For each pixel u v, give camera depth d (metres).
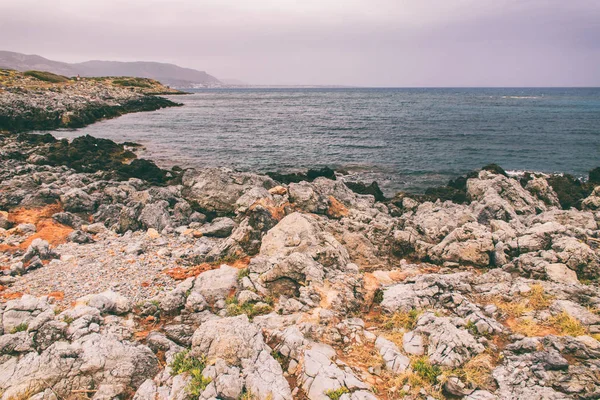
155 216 22.72
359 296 12.91
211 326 10.19
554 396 8.21
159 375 9.51
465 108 139.50
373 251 17.11
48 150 43.28
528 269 14.28
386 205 29.94
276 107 148.12
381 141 65.38
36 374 9.24
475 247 16.05
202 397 8.45
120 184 30.36
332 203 22.47
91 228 21.92
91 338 10.16
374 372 9.62
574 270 13.85
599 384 8.45
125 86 161.12
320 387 8.78
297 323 11.10
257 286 13.48
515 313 11.64
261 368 9.24
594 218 20.98
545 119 98.44
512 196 27.98
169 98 175.88
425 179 42.34
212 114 114.38
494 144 62.16
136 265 16.92
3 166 34.91
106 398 8.91
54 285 15.00
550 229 15.97
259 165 48.28
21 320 11.58
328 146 61.16
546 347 9.75
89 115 83.25
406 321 11.56
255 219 18.20
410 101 188.75
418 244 17.45
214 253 17.38
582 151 56.44
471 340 10.02
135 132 73.06
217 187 26.58
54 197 25.06
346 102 183.12
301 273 13.45
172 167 42.53
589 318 10.88
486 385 8.88
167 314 12.77
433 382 9.12
